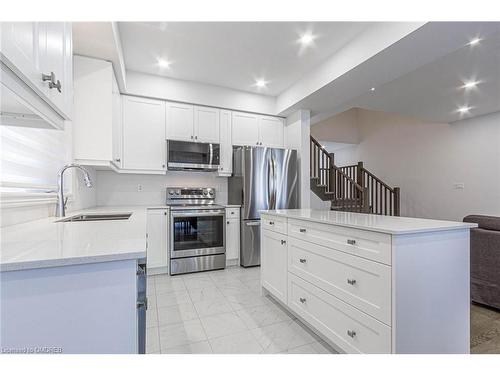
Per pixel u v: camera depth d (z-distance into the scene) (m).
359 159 7.43
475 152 5.02
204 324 2.09
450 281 1.46
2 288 0.71
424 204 5.83
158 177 3.87
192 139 3.74
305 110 4.09
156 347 1.78
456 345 1.47
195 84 3.72
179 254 3.36
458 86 3.59
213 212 3.56
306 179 4.09
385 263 1.33
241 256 3.75
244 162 3.72
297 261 2.07
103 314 0.81
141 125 3.46
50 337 0.75
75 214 2.11
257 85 3.86
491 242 2.31
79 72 2.42
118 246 0.90
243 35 2.62
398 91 3.75
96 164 2.46
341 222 1.62
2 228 1.30
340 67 2.84
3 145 1.39
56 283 0.76
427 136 5.80
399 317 1.29
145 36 2.62
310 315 1.91
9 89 0.86
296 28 2.49
